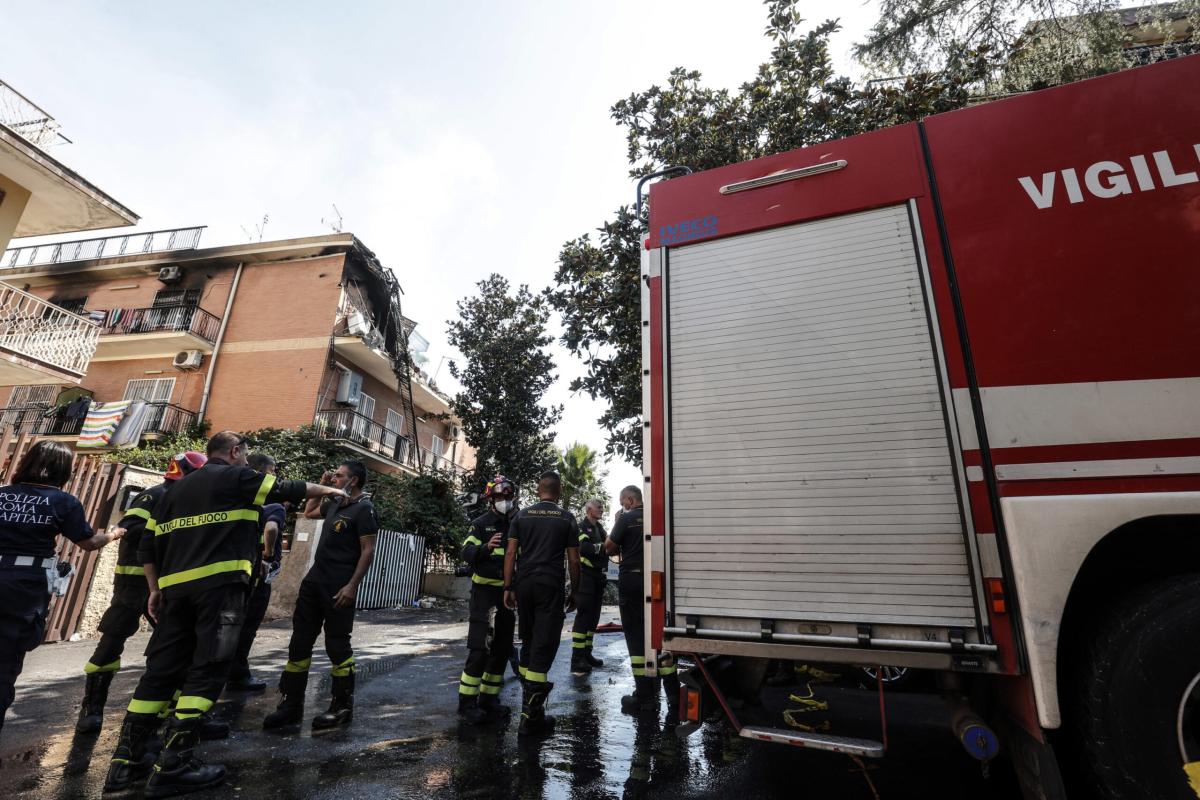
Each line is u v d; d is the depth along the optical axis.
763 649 2.67
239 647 5.12
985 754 2.40
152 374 19.88
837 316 2.94
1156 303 2.44
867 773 3.50
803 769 3.55
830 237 3.08
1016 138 2.84
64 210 12.98
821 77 9.05
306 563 10.55
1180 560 2.47
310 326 19.28
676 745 4.04
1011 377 2.55
